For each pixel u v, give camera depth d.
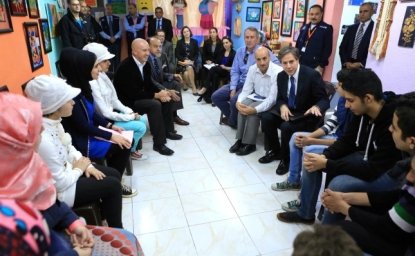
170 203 2.14
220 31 6.22
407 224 1.03
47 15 2.89
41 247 0.68
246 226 1.91
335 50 4.05
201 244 1.75
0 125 0.76
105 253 1.15
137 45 2.79
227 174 2.55
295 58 2.44
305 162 1.71
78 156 1.66
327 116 2.83
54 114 1.46
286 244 1.76
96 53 2.33
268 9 5.50
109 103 2.54
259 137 3.35
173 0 5.84
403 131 1.09
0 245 0.59
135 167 2.65
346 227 1.19
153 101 2.84
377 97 1.46
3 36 1.73
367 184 1.52
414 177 1.04
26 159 0.82
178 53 5.44
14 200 0.71
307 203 1.83
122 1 5.64
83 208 1.47
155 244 1.75
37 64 2.32
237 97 3.34
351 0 3.94
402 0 2.27
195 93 5.20
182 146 3.11
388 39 2.48
